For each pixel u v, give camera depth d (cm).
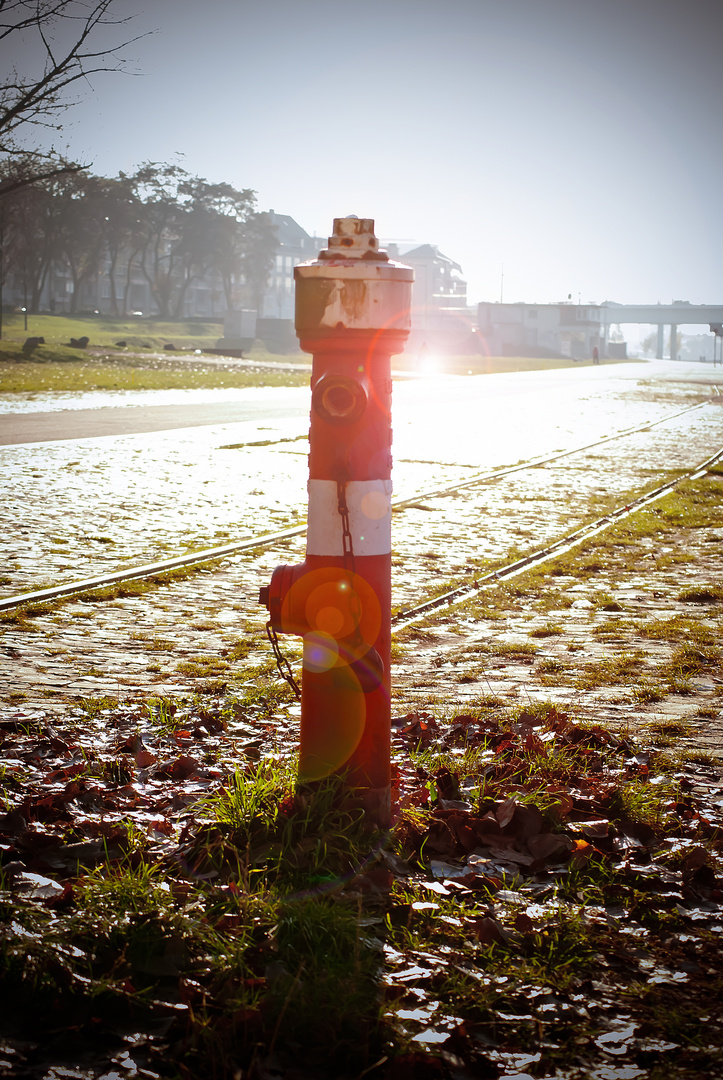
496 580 941
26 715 529
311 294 342
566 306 13588
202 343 10050
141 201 12781
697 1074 236
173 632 731
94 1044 243
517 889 330
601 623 781
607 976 280
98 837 356
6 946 266
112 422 2453
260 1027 247
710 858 354
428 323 15225
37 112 2144
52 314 11750
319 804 354
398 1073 234
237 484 1527
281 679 615
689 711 556
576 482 1716
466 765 437
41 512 1208
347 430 343
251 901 303
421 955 283
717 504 1507
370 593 354
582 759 460
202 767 448
